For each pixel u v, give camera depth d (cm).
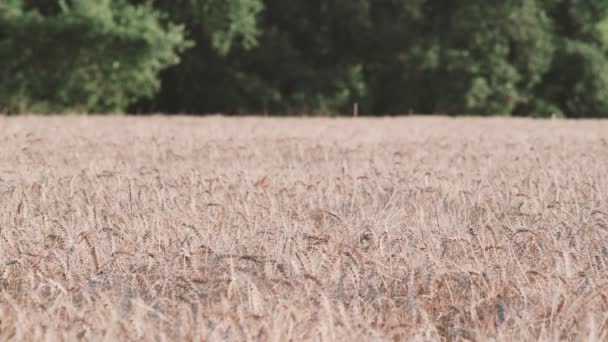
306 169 3591
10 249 1825
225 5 13025
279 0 15200
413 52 14412
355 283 1525
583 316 1344
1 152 4562
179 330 1273
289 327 1266
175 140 5406
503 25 14238
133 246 1855
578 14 15350
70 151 4725
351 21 14825
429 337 1245
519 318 1330
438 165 3850
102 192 2625
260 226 2077
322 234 1930
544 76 15262
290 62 14725
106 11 12062
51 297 1484
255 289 1385
